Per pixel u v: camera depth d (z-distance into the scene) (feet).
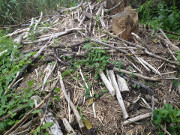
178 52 9.29
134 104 7.86
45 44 11.02
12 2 17.07
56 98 7.96
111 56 9.16
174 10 14.24
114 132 7.16
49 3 18.31
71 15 13.32
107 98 7.90
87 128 7.16
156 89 8.45
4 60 10.20
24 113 7.80
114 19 10.09
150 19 14.88
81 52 9.48
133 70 8.70
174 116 7.09
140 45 10.13
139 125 7.39
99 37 10.41
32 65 9.74
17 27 15.98
